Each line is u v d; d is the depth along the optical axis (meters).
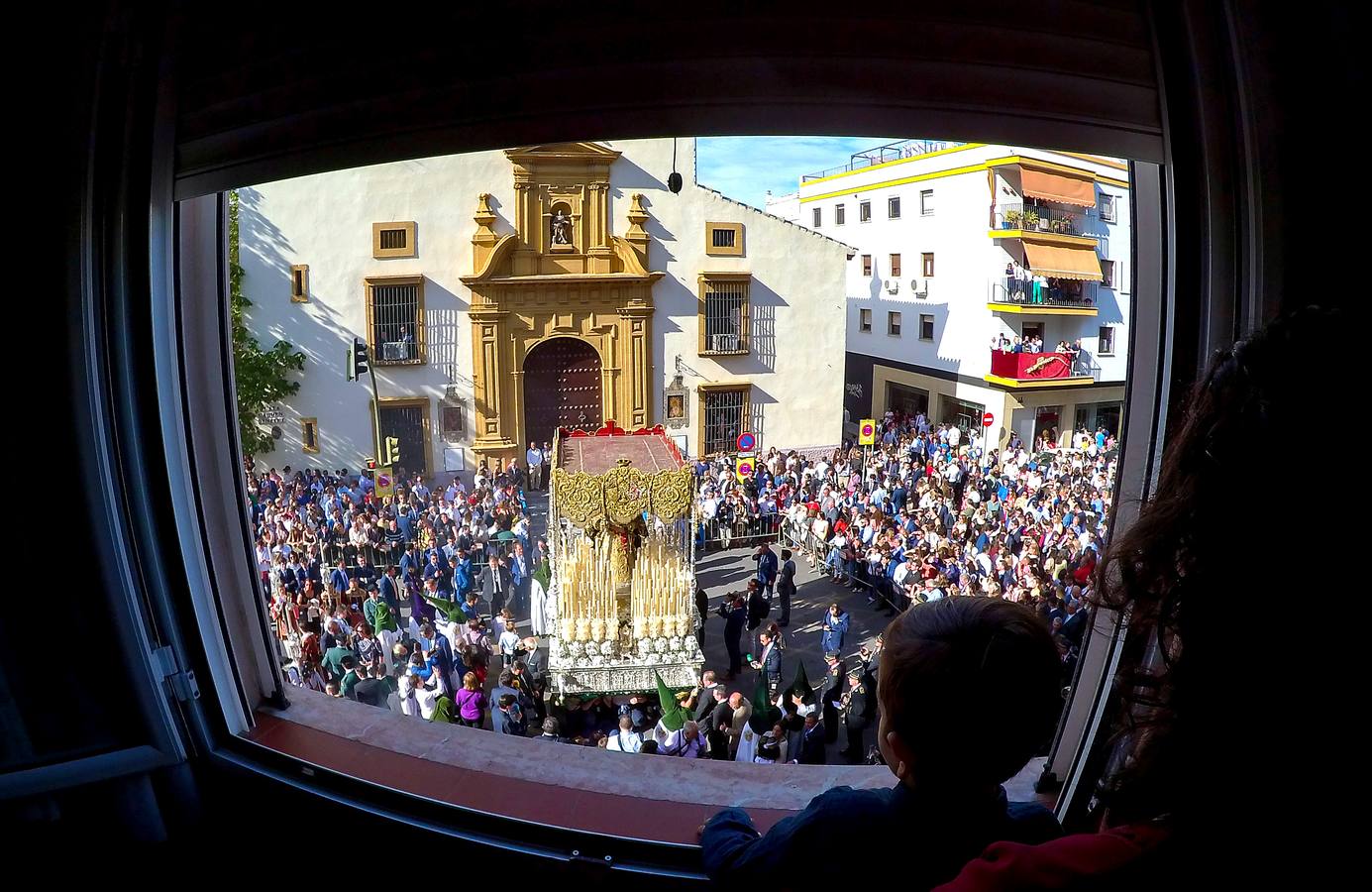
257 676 2.63
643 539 11.25
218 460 2.51
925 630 1.04
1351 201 1.49
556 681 10.86
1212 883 0.72
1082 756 1.89
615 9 1.71
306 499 18.41
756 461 20.66
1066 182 24.47
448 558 14.62
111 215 2.08
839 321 24.67
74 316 2.11
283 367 21.00
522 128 1.83
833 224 31.27
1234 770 0.71
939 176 26.03
